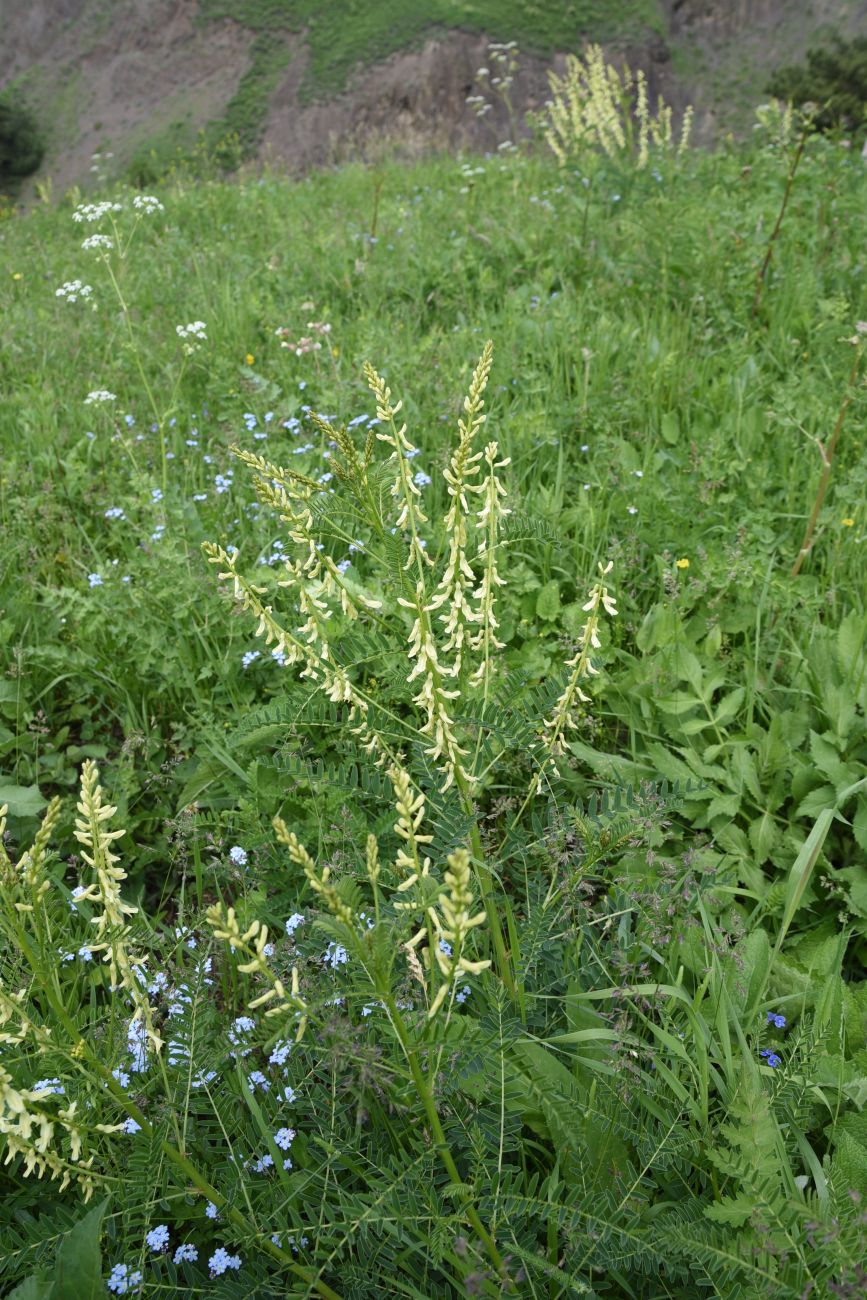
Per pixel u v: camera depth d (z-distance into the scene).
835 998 2.15
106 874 1.66
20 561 3.93
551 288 6.44
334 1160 1.88
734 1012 2.18
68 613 3.60
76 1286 1.65
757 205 6.97
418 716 2.79
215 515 4.09
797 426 4.09
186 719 3.36
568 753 2.98
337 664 1.92
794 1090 1.92
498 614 3.23
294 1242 1.76
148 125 72.56
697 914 2.49
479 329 5.50
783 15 66.94
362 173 10.95
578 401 4.68
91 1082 1.72
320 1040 1.85
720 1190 1.90
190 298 6.60
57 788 3.22
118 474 4.48
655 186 7.55
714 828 2.83
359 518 1.79
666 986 2.11
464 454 1.66
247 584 1.78
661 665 3.11
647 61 65.75
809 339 5.27
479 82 11.05
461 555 1.72
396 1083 1.82
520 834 2.23
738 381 4.70
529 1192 1.77
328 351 5.20
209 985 2.18
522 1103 1.92
